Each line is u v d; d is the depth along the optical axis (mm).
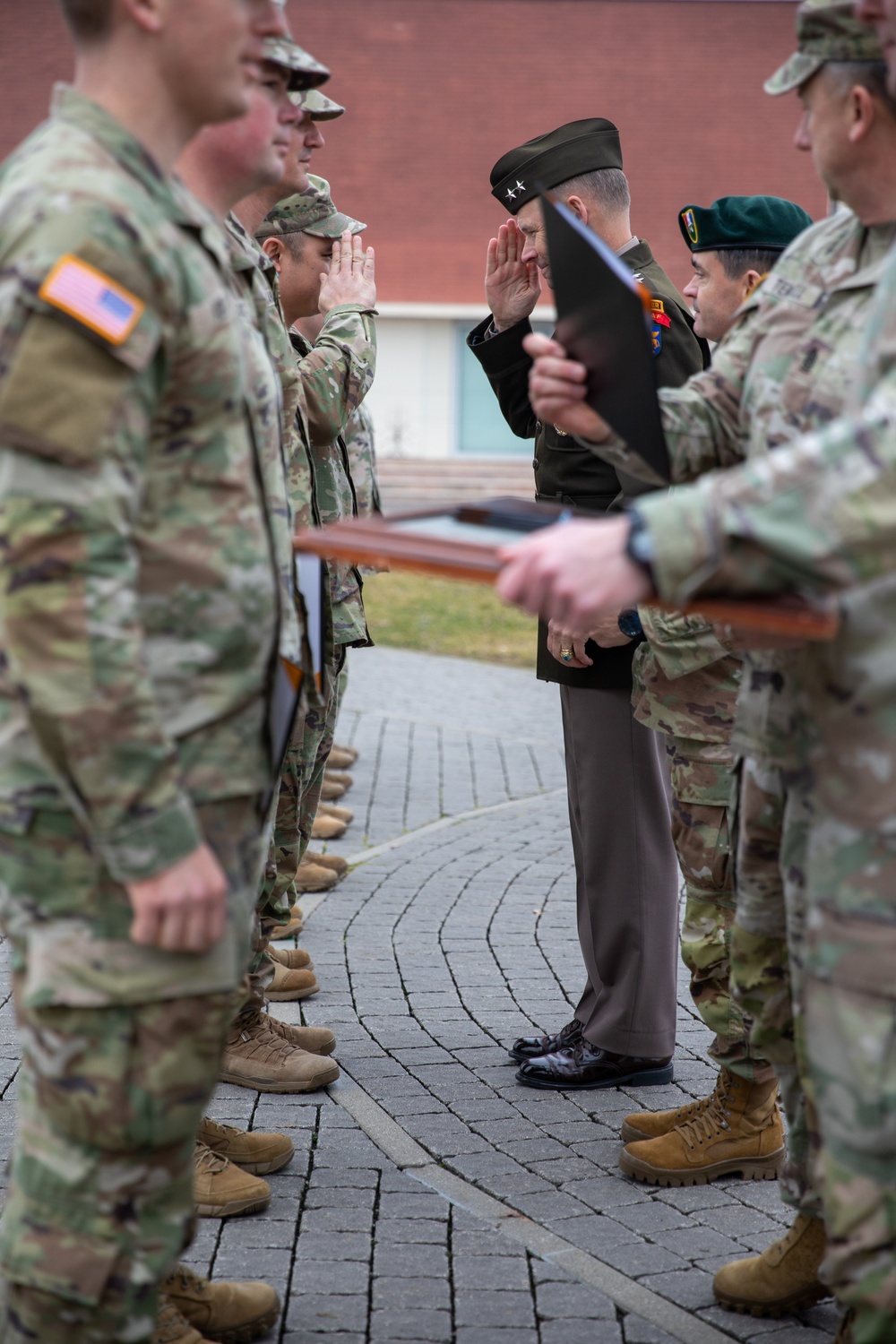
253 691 2143
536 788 7996
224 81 2062
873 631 1977
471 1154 3660
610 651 3875
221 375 2057
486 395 29141
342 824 6891
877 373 1992
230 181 2598
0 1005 4582
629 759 3959
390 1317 2873
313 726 4152
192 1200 2199
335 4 28219
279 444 2299
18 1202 2094
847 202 2275
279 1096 4012
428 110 28344
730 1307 2914
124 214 1908
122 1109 2027
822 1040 2055
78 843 1989
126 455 1918
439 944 5398
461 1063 4281
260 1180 3357
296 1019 4609
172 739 2061
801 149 2340
